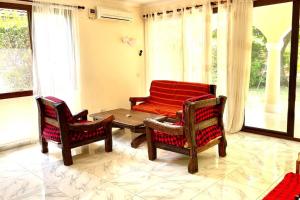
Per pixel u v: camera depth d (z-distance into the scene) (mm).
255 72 4758
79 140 3391
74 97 4574
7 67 3895
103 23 4969
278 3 3902
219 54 4469
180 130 2980
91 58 4855
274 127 4512
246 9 4059
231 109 4387
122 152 3707
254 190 2604
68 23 4359
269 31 4852
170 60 5199
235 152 3607
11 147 3977
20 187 2764
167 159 3441
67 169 3178
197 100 2996
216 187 2680
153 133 3350
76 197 2553
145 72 5801
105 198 2523
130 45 5457
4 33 3820
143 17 5625
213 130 3291
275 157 3412
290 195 1968
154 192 2615
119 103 5438
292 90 3914
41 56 4098
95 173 3061
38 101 3557
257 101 5113
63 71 4379
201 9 4598
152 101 4906
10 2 3781
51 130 3467
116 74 5305
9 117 3947
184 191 2617
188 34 4852
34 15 3973
